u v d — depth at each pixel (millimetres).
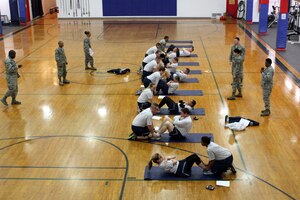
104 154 9016
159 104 11242
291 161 8625
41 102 12242
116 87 13531
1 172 8320
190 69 15555
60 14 29062
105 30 24203
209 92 12930
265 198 7355
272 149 9156
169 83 12680
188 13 28625
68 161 8727
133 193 7531
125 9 28797
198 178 7980
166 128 9562
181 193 7520
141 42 20625
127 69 15156
